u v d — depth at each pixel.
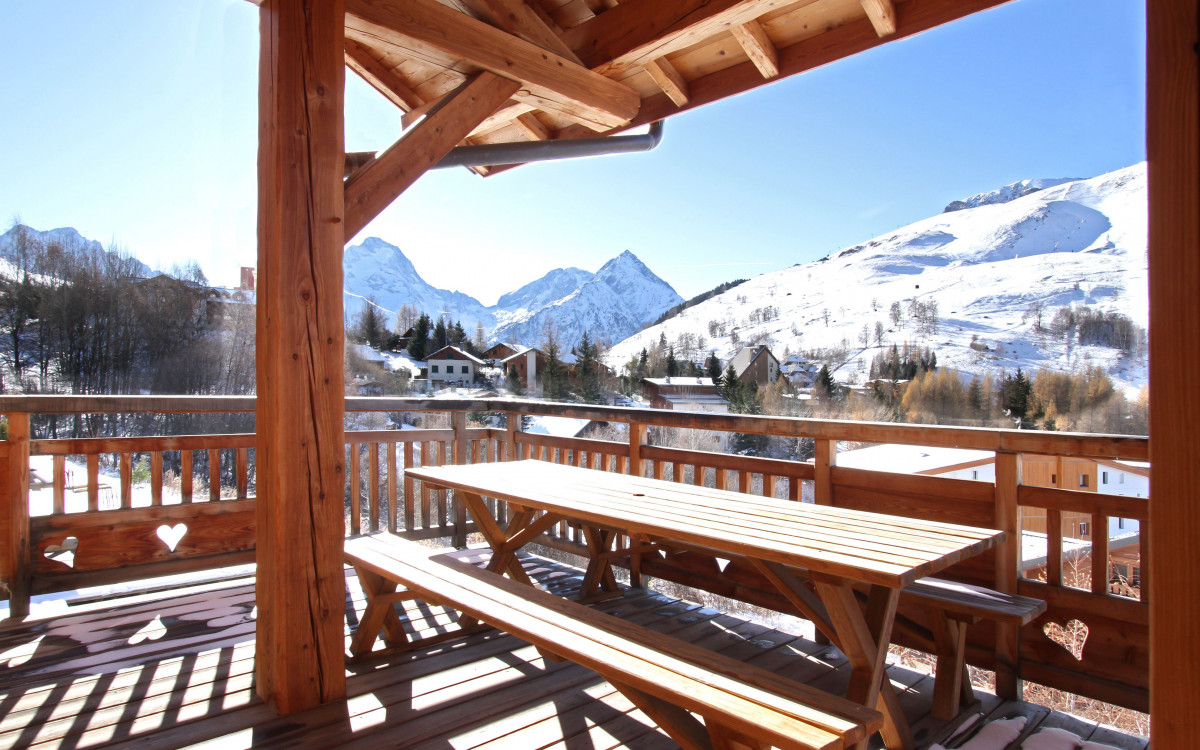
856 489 2.76
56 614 3.00
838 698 1.38
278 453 2.04
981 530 1.95
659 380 45.22
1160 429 0.92
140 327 27.16
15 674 2.38
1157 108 0.92
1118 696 2.12
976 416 38.91
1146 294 0.93
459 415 4.41
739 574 3.08
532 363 45.78
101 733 1.97
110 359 26.88
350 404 3.92
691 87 3.32
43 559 3.07
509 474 3.01
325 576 2.14
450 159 3.33
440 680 2.35
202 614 3.01
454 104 2.46
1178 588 0.90
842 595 1.70
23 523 3.01
